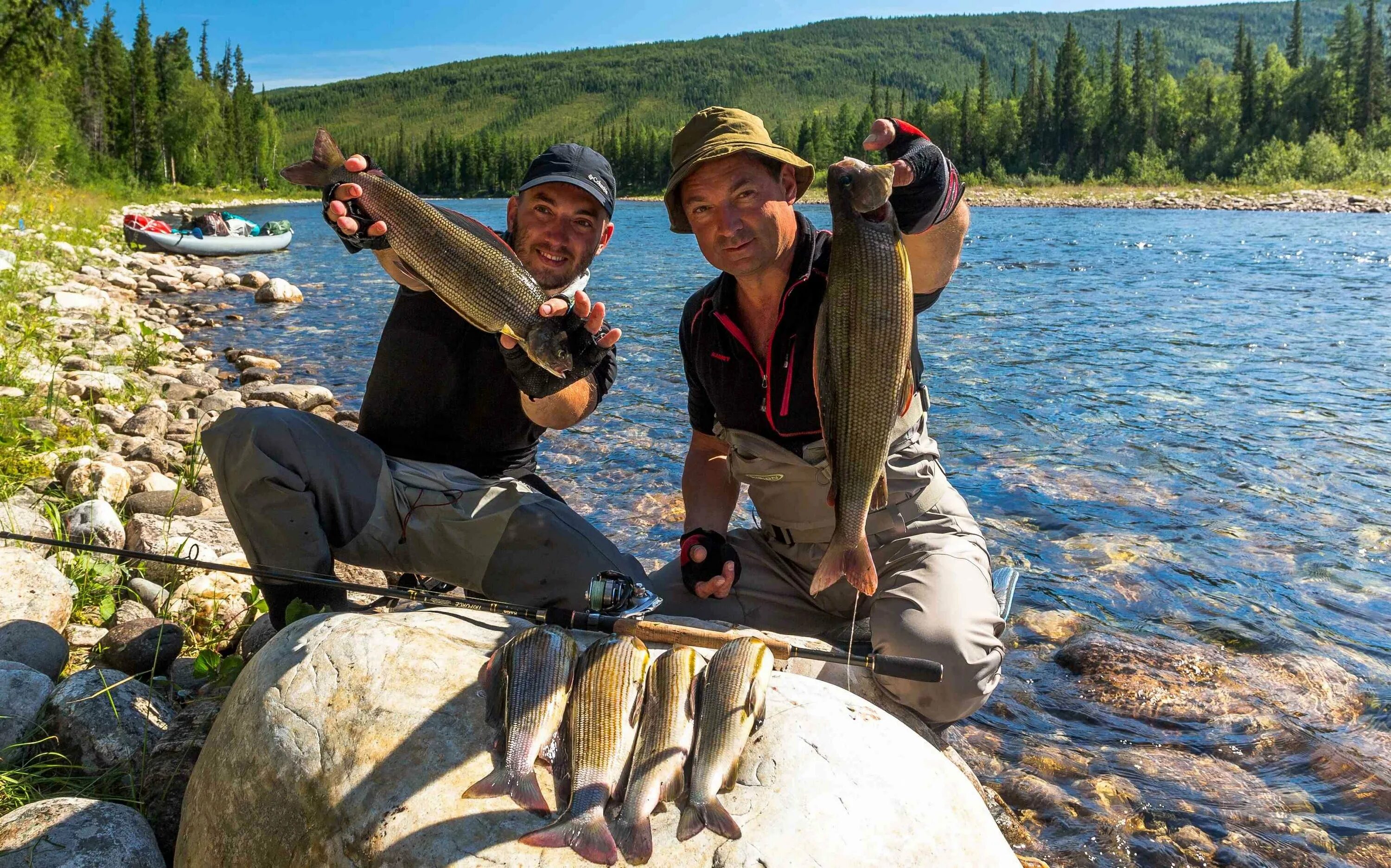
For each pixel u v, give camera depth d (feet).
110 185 89.61
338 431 5.79
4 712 5.37
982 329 20.62
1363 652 6.98
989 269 32.65
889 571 5.77
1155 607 7.70
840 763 3.99
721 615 6.22
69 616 6.66
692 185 5.35
